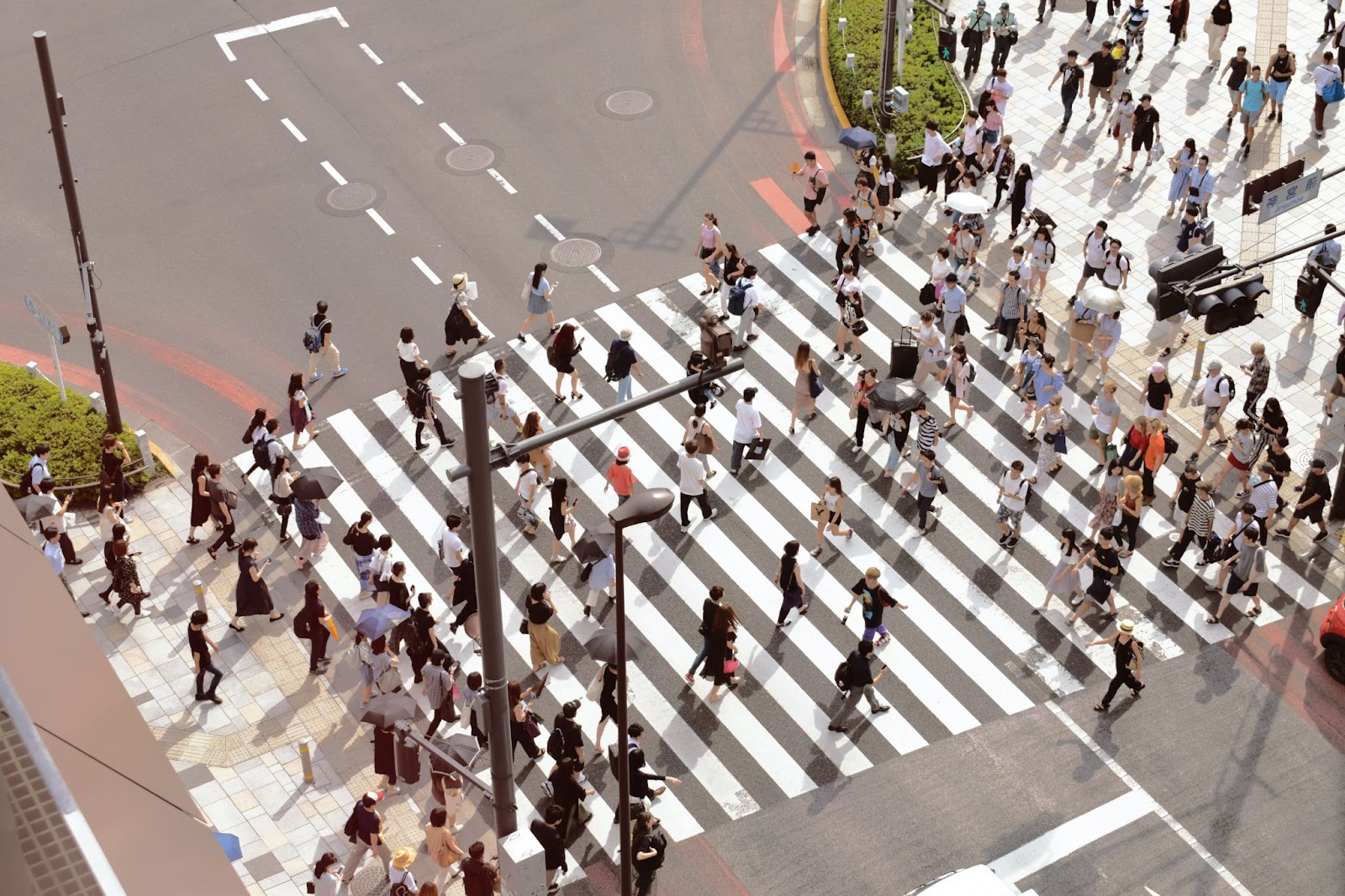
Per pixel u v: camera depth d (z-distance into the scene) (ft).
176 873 21.20
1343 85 103.86
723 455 83.61
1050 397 80.79
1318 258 84.12
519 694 65.72
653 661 72.49
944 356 86.28
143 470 80.53
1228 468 79.92
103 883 17.99
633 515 47.57
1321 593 75.41
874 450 83.61
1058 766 67.62
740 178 101.45
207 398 86.17
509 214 98.32
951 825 65.21
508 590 76.38
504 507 80.69
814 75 110.32
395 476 82.48
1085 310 86.43
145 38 112.47
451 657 67.97
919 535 78.74
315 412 85.61
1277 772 67.21
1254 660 72.18
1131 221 98.68
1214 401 81.15
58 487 79.10
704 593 75.97
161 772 24.30
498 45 112.68
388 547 72.95
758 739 68.95
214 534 78.84
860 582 70.33
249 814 65.51
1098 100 109.19
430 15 115.55
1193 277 63.62
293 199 99.14
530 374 88.22
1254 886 62.69
